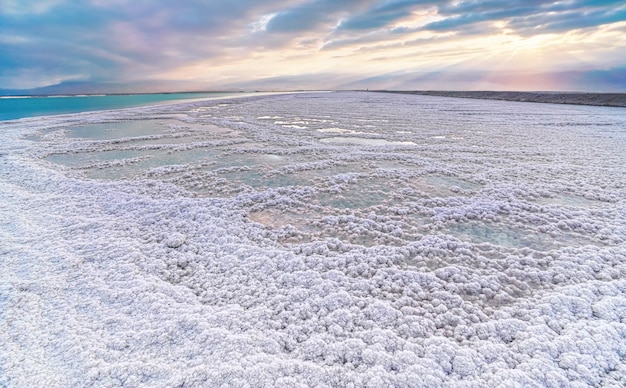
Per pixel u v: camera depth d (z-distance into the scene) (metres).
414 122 20.30
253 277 4.28
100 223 5.80
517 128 17.34
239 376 2.76
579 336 3.15
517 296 3.91
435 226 5.73
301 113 26.42
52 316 3.54
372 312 3.56
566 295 3.77
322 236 5.44
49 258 4.64
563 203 6.82
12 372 2.84
